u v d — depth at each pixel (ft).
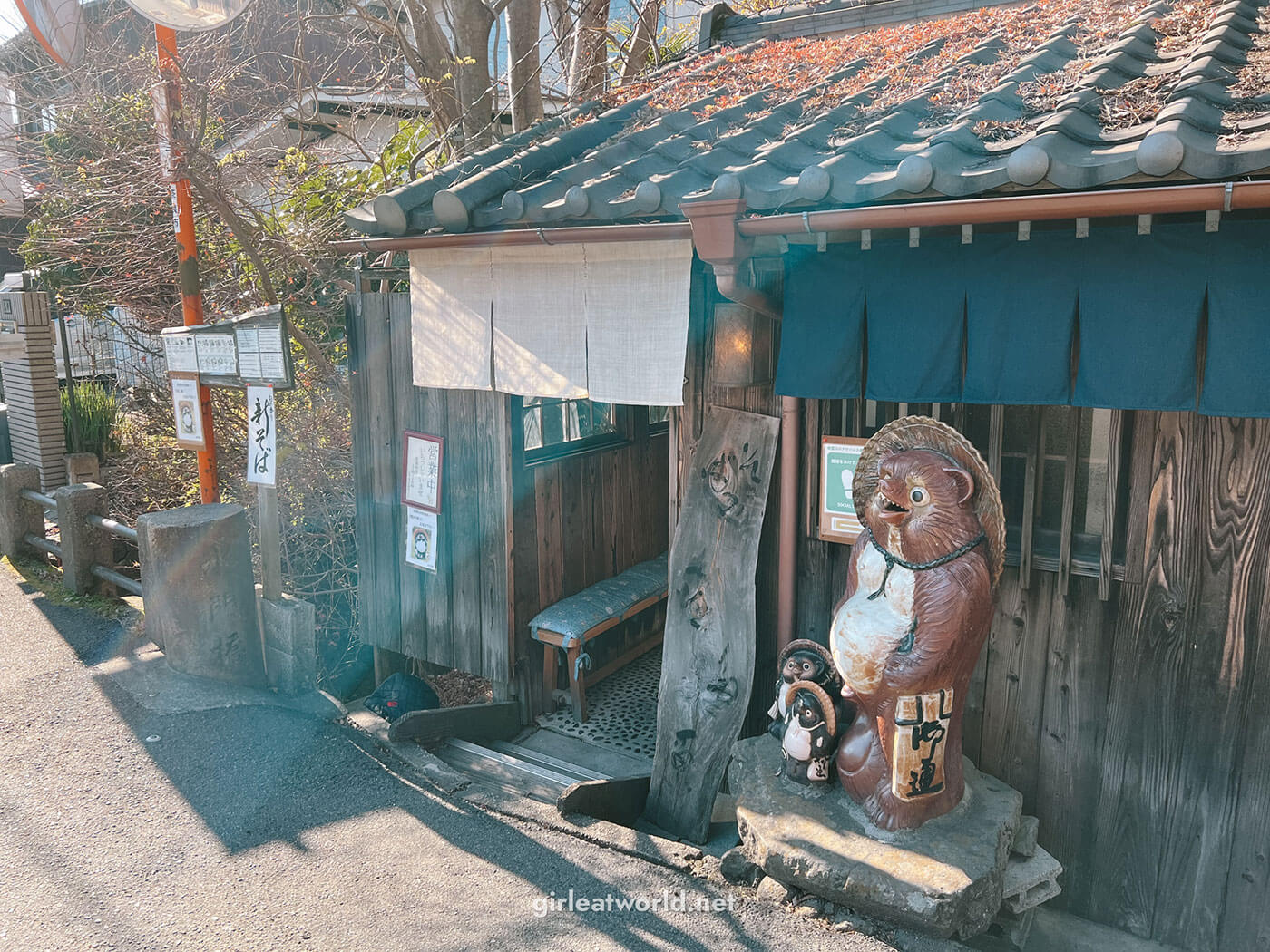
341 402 27.68
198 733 17.63
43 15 18.51
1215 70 11.71
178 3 16.79
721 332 15.21
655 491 26.05
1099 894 13.82
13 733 17.44
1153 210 9.70
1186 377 10.90
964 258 12.26
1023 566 13.57
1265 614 12.10
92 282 30.68
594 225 14.06
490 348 17.54
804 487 15.84
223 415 30.12
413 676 20.33
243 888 13.21
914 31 19.94
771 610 16.61
